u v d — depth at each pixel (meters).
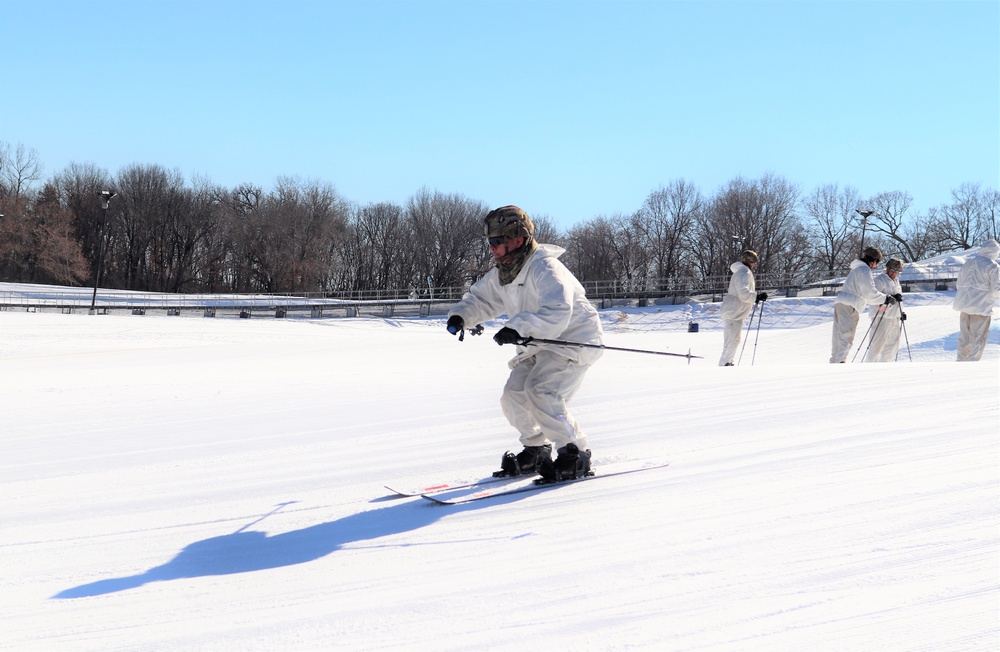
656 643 2.50
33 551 3.89
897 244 77.88
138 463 6.05
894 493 4.03
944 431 5.54
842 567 3.05
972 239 78.31
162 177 80.75
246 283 78.44
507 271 4.90
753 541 3.42
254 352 19.34
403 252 80.81
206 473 5.62
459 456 5.91
